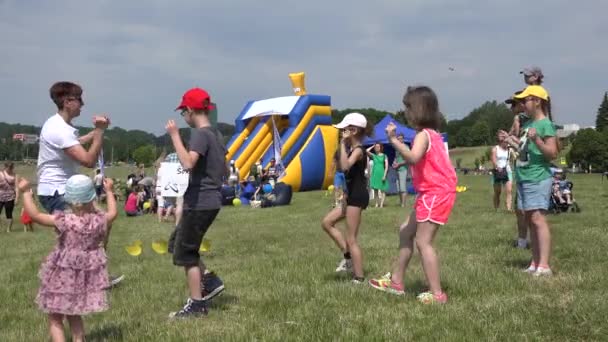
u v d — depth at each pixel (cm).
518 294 570
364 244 966
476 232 1036
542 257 662
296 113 2775
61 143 550
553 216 1285
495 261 766
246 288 670
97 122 556
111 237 1309
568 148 8100
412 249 597
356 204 652
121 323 543
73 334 471
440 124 565
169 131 529
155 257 968
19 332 536
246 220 1538
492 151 1421
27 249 1180
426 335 460
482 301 550
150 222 1695
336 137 2855
